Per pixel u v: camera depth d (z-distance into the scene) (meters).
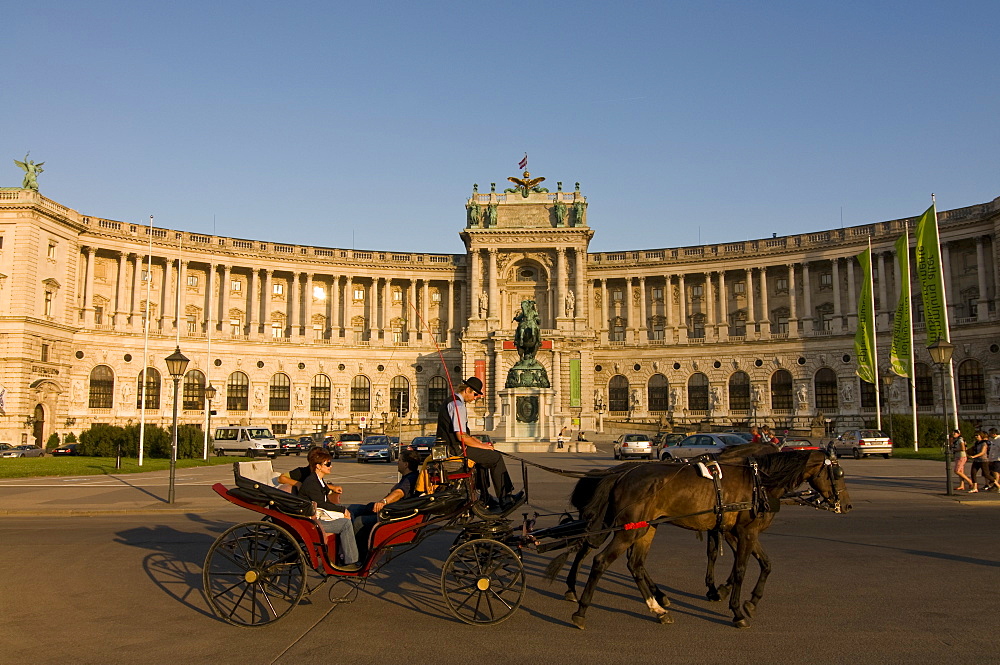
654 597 13.87
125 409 103.62
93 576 17.16
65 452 80.12
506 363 113.44
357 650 11.80
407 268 124.56
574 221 123.12
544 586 16.44
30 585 16.28
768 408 113.69
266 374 114.31
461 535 14.45
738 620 12.97
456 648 11.88
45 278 95.06
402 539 13.85
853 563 18.44
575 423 111.25
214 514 29.22
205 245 112.31
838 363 109.50
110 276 108.12
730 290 123.06
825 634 12.52
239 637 12.55
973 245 102.06
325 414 117.19
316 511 14.22
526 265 125.38
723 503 13.60
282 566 13.97
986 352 96.31
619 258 125.81
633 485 13.68
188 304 113.88
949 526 24.91
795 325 113.69
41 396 93.62
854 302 110.25
